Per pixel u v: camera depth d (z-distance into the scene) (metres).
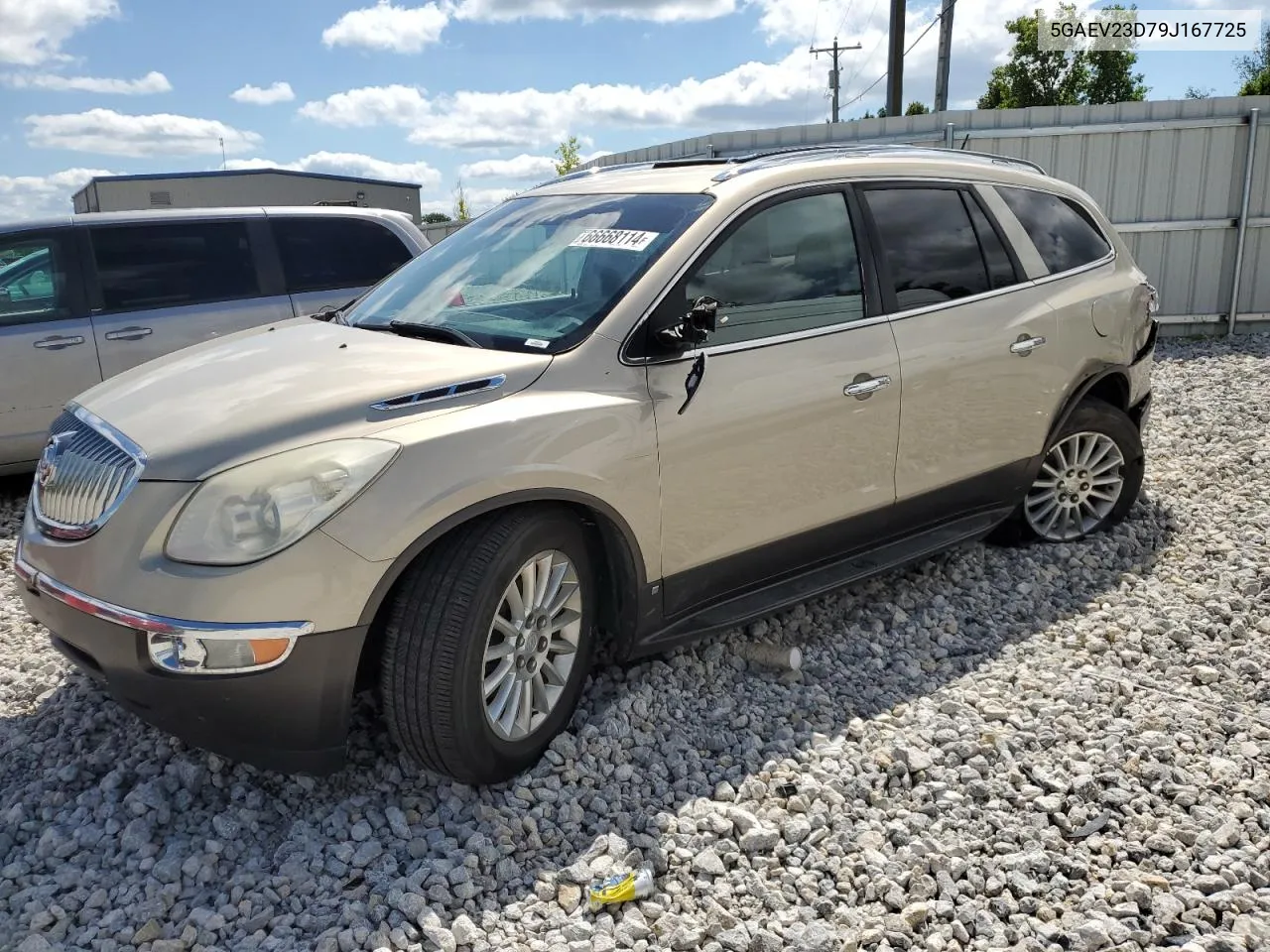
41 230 6.89
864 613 4.54
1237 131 12.18
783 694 3.87
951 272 4.50
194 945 2.64
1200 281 12.61
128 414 3.19
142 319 7.05
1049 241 5.00
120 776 3.28
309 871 2.91
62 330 6.84
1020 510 5.14
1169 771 3.29
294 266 7.52
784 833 3.04
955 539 4.61
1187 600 4.64
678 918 2.70
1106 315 5.10
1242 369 10.07
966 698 3.81
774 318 3.85
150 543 2.82
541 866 2.94
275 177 24.61
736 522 3.76
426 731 3.01
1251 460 6.69
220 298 7.29
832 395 3.94
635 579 3.50
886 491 4.25
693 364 3.56
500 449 3.07
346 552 2.82
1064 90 41.38
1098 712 3.68
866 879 2.87
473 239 4.36
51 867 2.94
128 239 7.09
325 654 2.84
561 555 3.32
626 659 3.68
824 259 4.05
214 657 2.76
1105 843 2.99
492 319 3.68
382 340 3.64
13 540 6.11
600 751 3.42
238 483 2.82
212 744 2.94
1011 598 4.69
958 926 2.70
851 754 3.43
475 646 3.01
